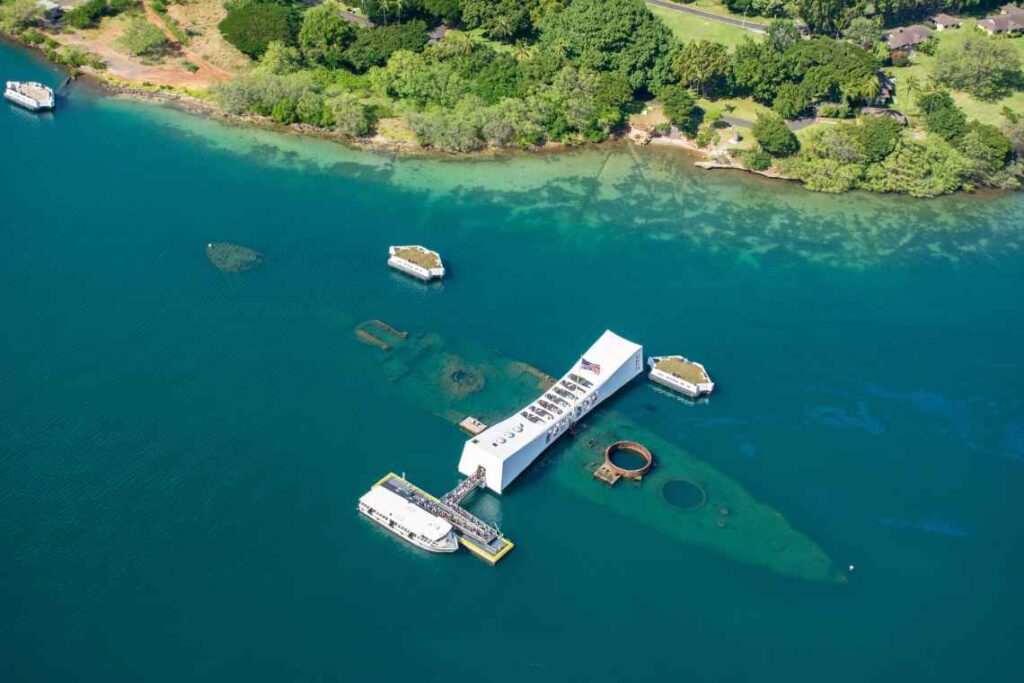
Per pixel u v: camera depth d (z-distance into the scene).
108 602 196.00
